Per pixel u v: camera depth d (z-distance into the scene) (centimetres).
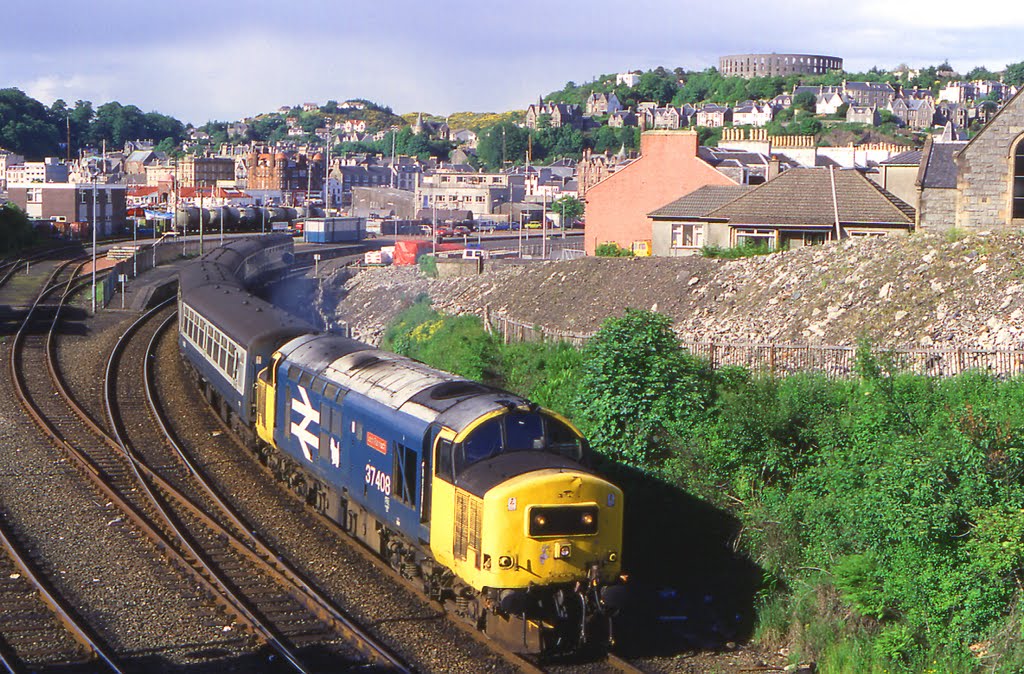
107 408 3419
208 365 3441
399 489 1897
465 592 1767
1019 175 4034
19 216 9938
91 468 2686
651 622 1845
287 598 1892
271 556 2084
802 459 2073
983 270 3269
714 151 8056
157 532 2203
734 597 1938
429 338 4134
